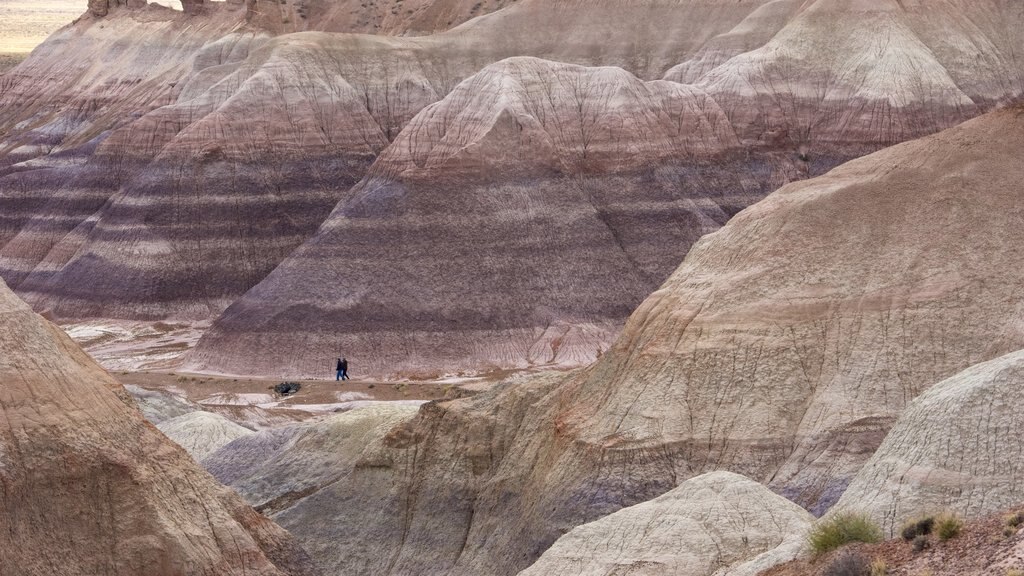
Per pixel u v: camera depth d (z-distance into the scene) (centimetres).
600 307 14938
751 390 7394
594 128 16662
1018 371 5266
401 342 14325
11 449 5938
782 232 7931
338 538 8106
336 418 9325
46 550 5834
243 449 9506
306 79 19050
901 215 7788
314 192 18125
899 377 7231
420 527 7969
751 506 5775
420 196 15225
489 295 14725
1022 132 7944
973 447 5116
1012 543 3703
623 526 5862
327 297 14638
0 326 6256
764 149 17738
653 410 7450
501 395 8575
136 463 6228
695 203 16450
